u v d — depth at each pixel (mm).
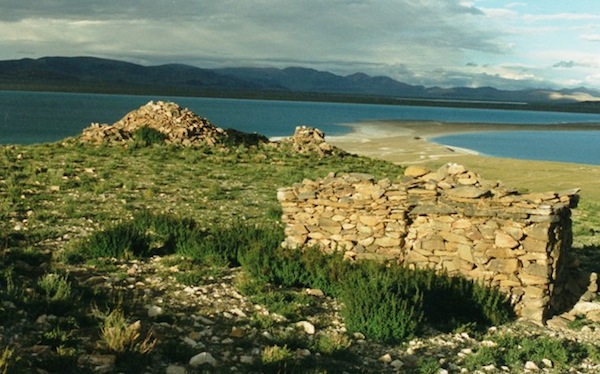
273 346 9070
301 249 14398
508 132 140625
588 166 56250
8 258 11953
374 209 13891
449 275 13008
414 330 10641
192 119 44438
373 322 10414
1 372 6566
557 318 12406
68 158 32469
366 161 42656
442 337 10734
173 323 9586
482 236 12742
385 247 13773
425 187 13594
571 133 150625
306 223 14695
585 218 27172
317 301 12094
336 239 14297
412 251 13516
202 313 10430
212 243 14641
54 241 14930
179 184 27094
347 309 10867
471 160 60094
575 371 9609
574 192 13180
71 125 106312
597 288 14523
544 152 88375
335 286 12625
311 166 37625
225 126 121688
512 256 12469
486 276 12656
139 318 9562
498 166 55156
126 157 34875
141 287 11484
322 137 47812
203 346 8773
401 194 13648
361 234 14000
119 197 22312
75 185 24250
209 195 24578
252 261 13352
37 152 33875
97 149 36531
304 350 9133
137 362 7711
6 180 23516
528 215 12344
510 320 12156
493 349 10062
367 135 104500
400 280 11727
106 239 13805
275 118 163875
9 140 73188
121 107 191500
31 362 7168
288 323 10508
